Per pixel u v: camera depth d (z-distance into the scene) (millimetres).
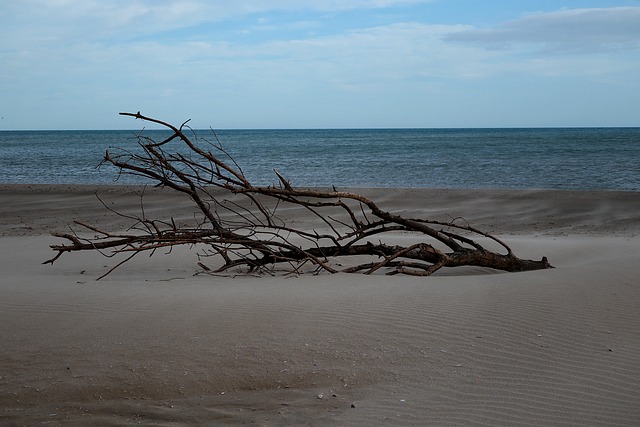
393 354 5410
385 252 9969
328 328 5996
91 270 10352
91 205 22141
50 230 16750
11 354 5449
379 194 24250
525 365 5172
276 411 4473
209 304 6789
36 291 7570
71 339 5777
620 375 4945
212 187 27781
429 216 18969
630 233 15766
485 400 4555
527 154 58281
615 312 6512
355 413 4391
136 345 5605
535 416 4277
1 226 17594
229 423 4305
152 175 9547
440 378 4953
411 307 6664
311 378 4988
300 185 30859
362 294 7316
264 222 17750
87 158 57156
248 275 9578
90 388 4852
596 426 4121
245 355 5383
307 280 8672
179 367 5172
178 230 9688
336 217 18688
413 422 4219
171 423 4336
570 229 16594
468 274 9867
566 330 5969
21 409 4578
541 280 8125
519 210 20156
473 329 5992
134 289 7742
